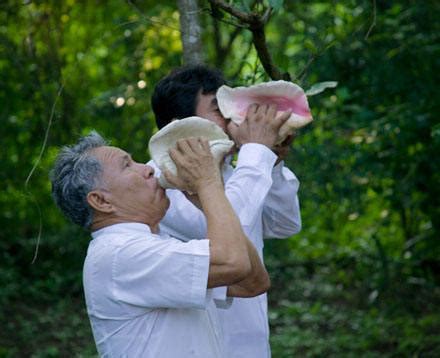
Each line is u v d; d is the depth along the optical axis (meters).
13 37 8.18
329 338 8.32
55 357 7.74
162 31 8.32
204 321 3.21
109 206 3.16
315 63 7.36
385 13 7.34
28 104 8.43
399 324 8.34
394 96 7.66
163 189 3.21
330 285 9.99
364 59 7.39
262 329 3.82
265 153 3.30
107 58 8.73
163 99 3.78
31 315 8.70
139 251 3.04
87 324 8.59
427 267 9.09
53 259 9.79
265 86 3.32
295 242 11.12
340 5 7.68
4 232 9.86
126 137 8.07
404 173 7.79
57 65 7.92
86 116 8.05
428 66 7.33
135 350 3.08
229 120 3.41
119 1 8.73
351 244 10.51
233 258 2.97
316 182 7.55
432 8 7.45
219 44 7.41
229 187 3.24
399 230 9.66
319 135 7.58
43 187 9.30
